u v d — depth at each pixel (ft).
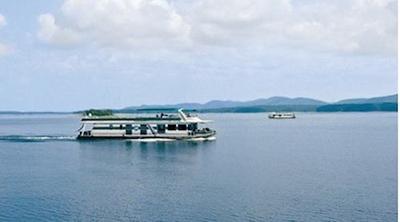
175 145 473.26
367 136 619.67
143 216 201.98
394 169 308.40
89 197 234.58
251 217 197.47
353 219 192.85
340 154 400.06
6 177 289.12
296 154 400.88
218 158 370.94
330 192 237.66
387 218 193.77
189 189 249.34
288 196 230.48
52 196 237.04
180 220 195.62
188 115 547.90
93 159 365.81
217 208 211.41
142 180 275.59
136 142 499.10
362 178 274.98
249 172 300.20
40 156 386.93
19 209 213.66
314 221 190.90
